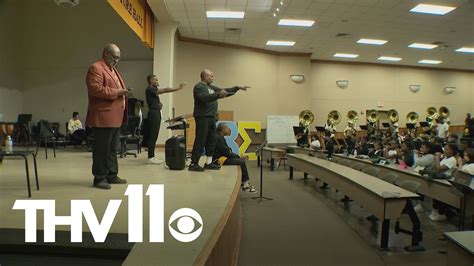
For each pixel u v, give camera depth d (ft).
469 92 50.93
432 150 20.21
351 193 14.23
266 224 14.58
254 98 40.04
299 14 28.45
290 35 34.71
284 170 32.14
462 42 36.32
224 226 6.31
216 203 7.89
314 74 46.42
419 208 17.34
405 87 49.19
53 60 38.17
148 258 4.76
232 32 33.83
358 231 13.98
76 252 5.28
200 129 13.47
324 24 30.96
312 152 32.17
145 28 26.71
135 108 29.68
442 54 41.93
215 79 37.50
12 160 17.81
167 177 11.90
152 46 29.66
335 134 43.06
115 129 10.11
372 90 47.98
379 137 36.40
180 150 14.03
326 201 19.25
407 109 49.16
